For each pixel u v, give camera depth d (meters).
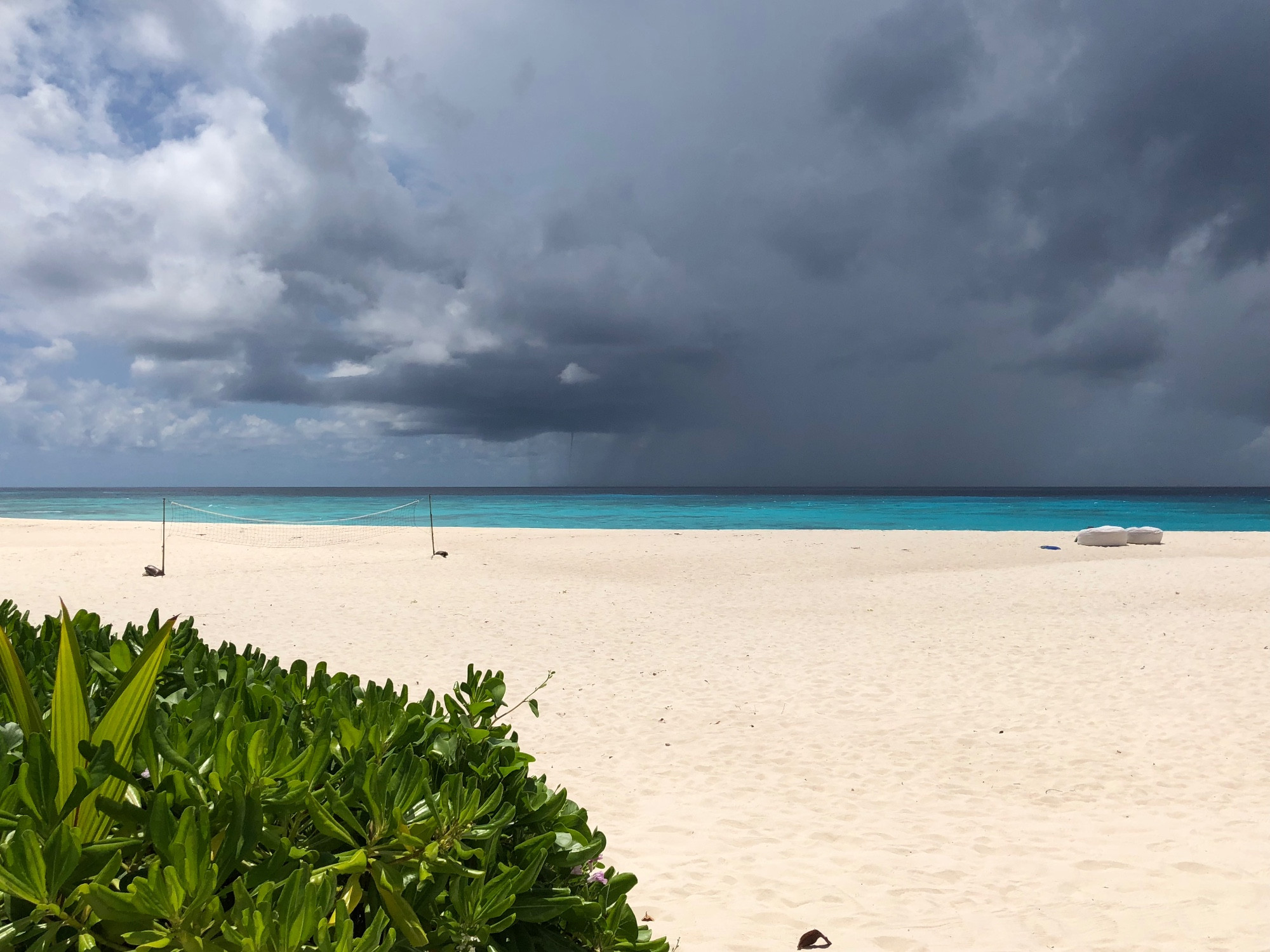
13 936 1.11
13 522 36.28
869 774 6.52
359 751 1.50
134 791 1.41
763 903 4.40
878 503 78.62
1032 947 3.94
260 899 1.16
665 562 21.77
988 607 14.16
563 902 1.56
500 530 33.44
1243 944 3.91
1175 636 11.30
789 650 10.91
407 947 1.35
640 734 7.52
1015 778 6.42
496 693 2.33
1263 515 55.22
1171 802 5.87
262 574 18.55
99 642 2.76
